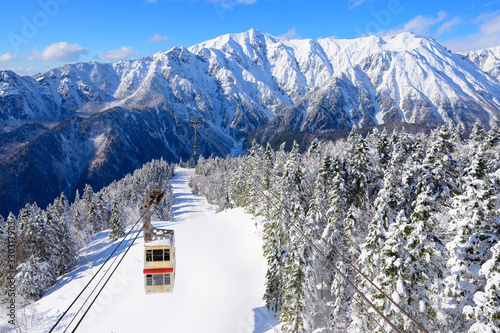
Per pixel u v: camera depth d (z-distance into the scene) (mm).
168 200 135875
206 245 68750
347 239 41312
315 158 72500
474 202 24375
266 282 47781
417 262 24984
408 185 44094
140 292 53562
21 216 73188
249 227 73625
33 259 59812
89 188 108812
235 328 44469
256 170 76688
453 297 27750
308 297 35250
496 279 19359
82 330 46469
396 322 25391
